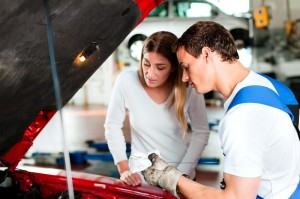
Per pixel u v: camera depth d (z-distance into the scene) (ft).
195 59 3.76
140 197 4.99
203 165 13.37
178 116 5.48
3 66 3.50
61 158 14.48
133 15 4.22
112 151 5.85
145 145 5.77
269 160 3.59
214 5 20.29
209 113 19.84
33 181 5.45
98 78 23.89
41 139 17.37
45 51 3.72
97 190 5.25
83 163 14.35
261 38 22.34
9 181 5.17
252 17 21.20
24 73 3.76
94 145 15.80
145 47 5.25
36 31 3.43
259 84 3.65
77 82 4.75
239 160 3.40
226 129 3.51
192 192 3.85
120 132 5.98
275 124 3.50
